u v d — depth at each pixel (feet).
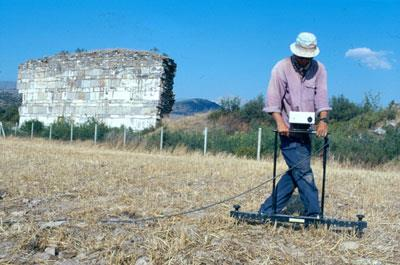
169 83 118.11
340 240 18.48
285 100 20.06
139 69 115.65
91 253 17.20
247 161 61.41
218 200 26.68
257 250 17.26
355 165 69.15
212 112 128.47
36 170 38.52
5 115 183.83
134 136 95.14
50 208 24.13
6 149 63.52
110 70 120.37
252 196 28.63
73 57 129.08
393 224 21.81
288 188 20.38
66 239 18.40
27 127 124.06
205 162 53.47
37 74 138.00
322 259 16.84
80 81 126.11
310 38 19.20
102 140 99.86
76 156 56.49
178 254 16.63
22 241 18.02
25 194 27.94
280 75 19.76
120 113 117.29
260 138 73.20
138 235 18.86
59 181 32.81
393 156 73.00
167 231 18.88
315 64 19.88
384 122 97.14
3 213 22.81
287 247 17.87
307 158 19.81
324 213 24.11
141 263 16.02
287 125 19.97
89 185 31.32
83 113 124.47
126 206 24.21
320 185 35.88
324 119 19.33
